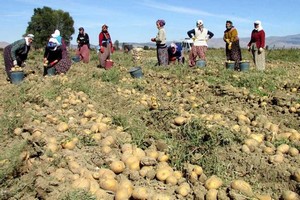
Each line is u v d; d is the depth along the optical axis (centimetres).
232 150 343
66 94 580
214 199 278
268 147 348
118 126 429
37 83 658
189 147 353
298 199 273
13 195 288
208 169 323
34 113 457
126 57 1429
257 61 928
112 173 319
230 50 923
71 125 420
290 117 477
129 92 628
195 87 666
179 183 307
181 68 871
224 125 392
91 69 890
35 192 292
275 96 555
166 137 389
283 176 303
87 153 357
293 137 382
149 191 294
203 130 365
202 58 964
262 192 295
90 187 297
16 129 397
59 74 777
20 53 751
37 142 351
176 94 619
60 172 312
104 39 952
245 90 615
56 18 4653
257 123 425
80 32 1132
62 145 363
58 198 281
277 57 1698
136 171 318
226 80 730
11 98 541
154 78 795
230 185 287
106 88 646
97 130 407
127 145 361
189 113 457
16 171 313
